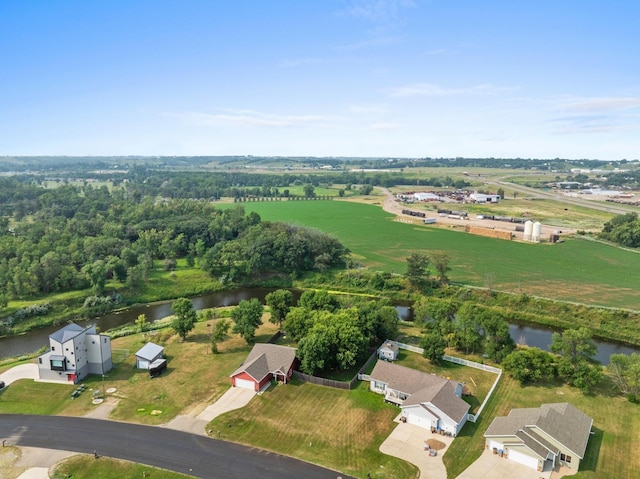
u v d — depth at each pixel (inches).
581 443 2351.1
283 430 2637.8
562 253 7194.9
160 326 4379.9
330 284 5915.4
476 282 5679.1
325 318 3577.8
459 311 3853.3
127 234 7332.7
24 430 2652.6
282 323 4168.3
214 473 2289.6
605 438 2564.0
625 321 4498.0
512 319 4820.4
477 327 3730.3
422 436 2578.7
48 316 4699.8
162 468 2325.3
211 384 3169.3
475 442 2527.1
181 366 3452.3
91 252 6013.8
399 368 3078.2
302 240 6412.4
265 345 3449.8
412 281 5649.6
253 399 2970.0
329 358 3287.4
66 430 2652.6
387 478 2236.7
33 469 2319.1
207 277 5999.0
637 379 2920.8
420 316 4264.3
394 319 3865.7
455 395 2773.1
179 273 6013.8
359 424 2694.4
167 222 7588.6
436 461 2362.2
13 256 5915.4
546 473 2272.4
